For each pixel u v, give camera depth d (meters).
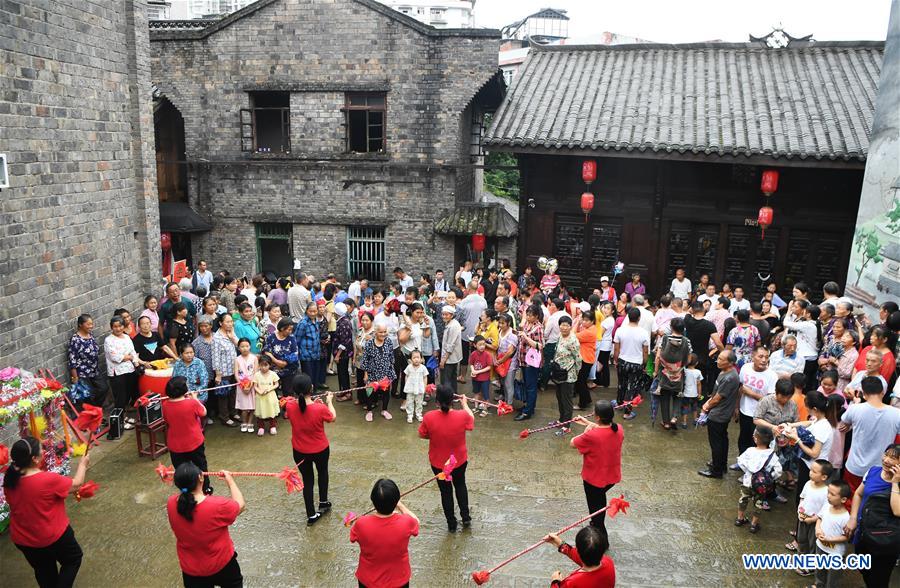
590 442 6.50
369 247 16.83
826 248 13.82
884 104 10.45
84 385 9.20
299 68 16.02
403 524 4.99
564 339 9.45
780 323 11.86
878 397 6.41
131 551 6.71
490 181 24.89
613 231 14.96
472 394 11.30
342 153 16.22
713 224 14.34
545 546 6.87
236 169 16.69
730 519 7.41
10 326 8.17
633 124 13.66
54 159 8.97
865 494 5.66
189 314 10.77
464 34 15.32
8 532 7.02
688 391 9.59
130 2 10.70
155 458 8.67
